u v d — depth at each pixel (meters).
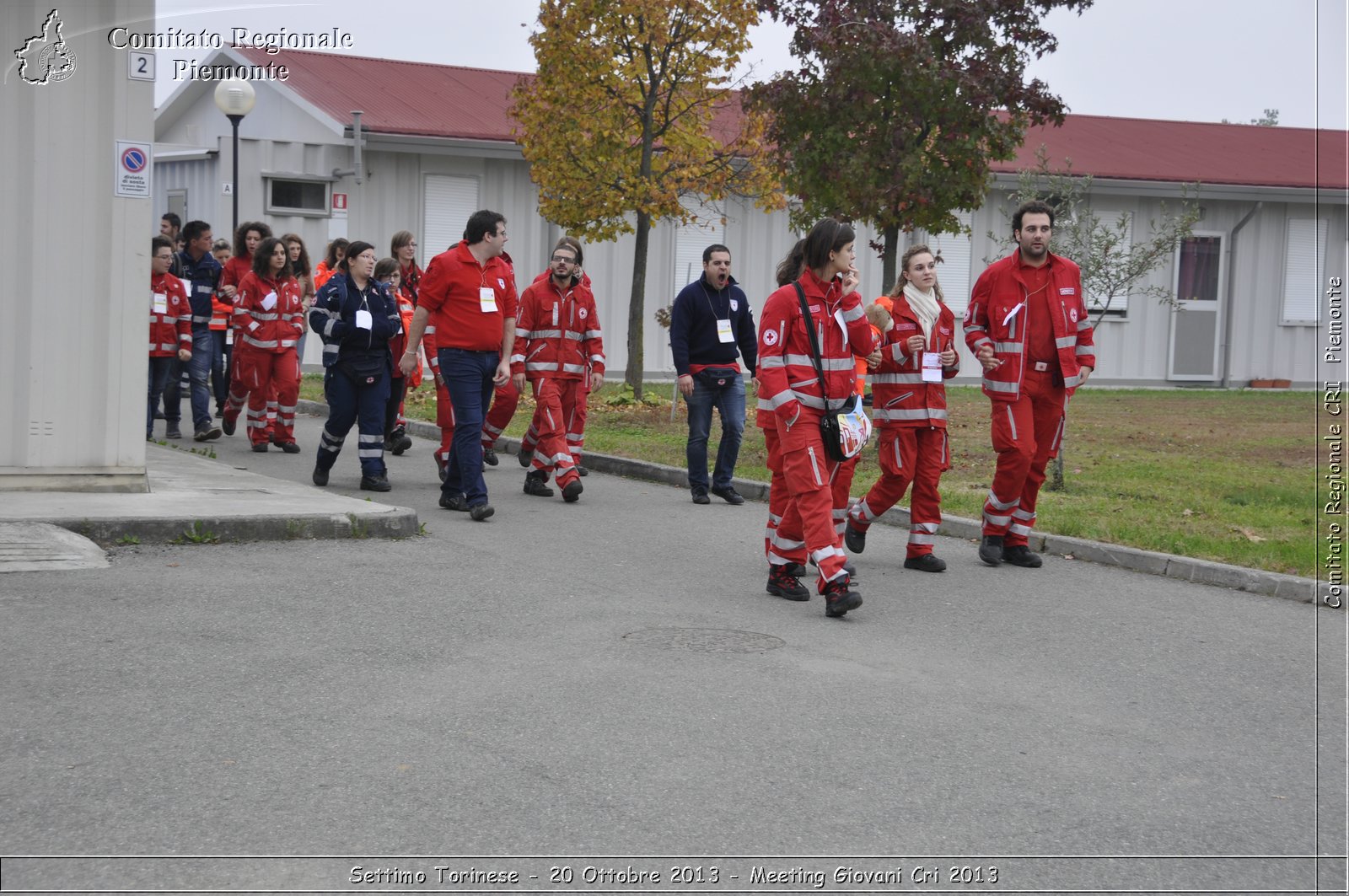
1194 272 29.80
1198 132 33.56
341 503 9.84
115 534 8.53
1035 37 14.82
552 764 5.08
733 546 9.98
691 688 6.14
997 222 28.45
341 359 11.78
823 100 14.61
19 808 4.50
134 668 6.05
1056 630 7.71
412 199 25.45
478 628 7.07
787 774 5.09
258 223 16.38
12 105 9.43
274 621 6.98
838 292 8.00
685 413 19.09
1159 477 14.14
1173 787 5.19
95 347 9.73
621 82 19.42
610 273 26.56
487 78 28.97
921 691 6.30
